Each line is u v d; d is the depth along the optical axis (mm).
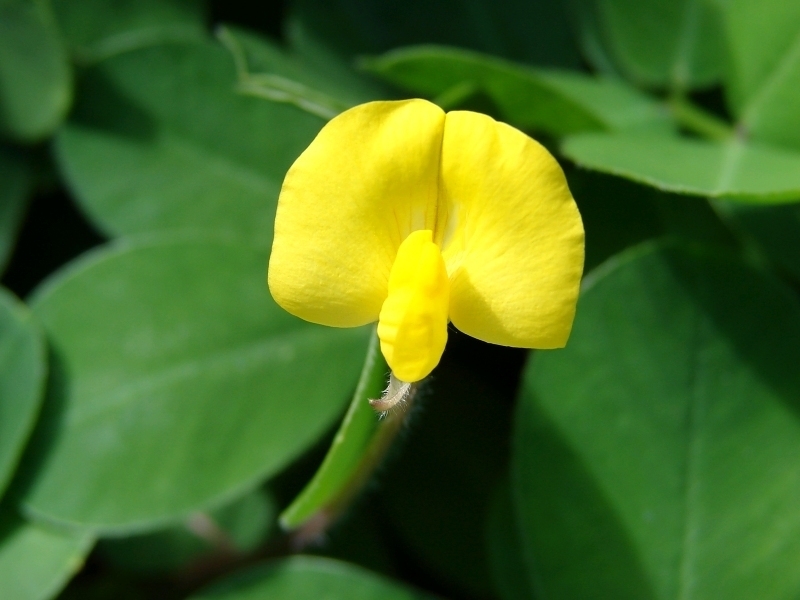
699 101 163
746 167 147
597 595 144
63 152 161
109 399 153
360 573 149
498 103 153
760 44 153
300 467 160
